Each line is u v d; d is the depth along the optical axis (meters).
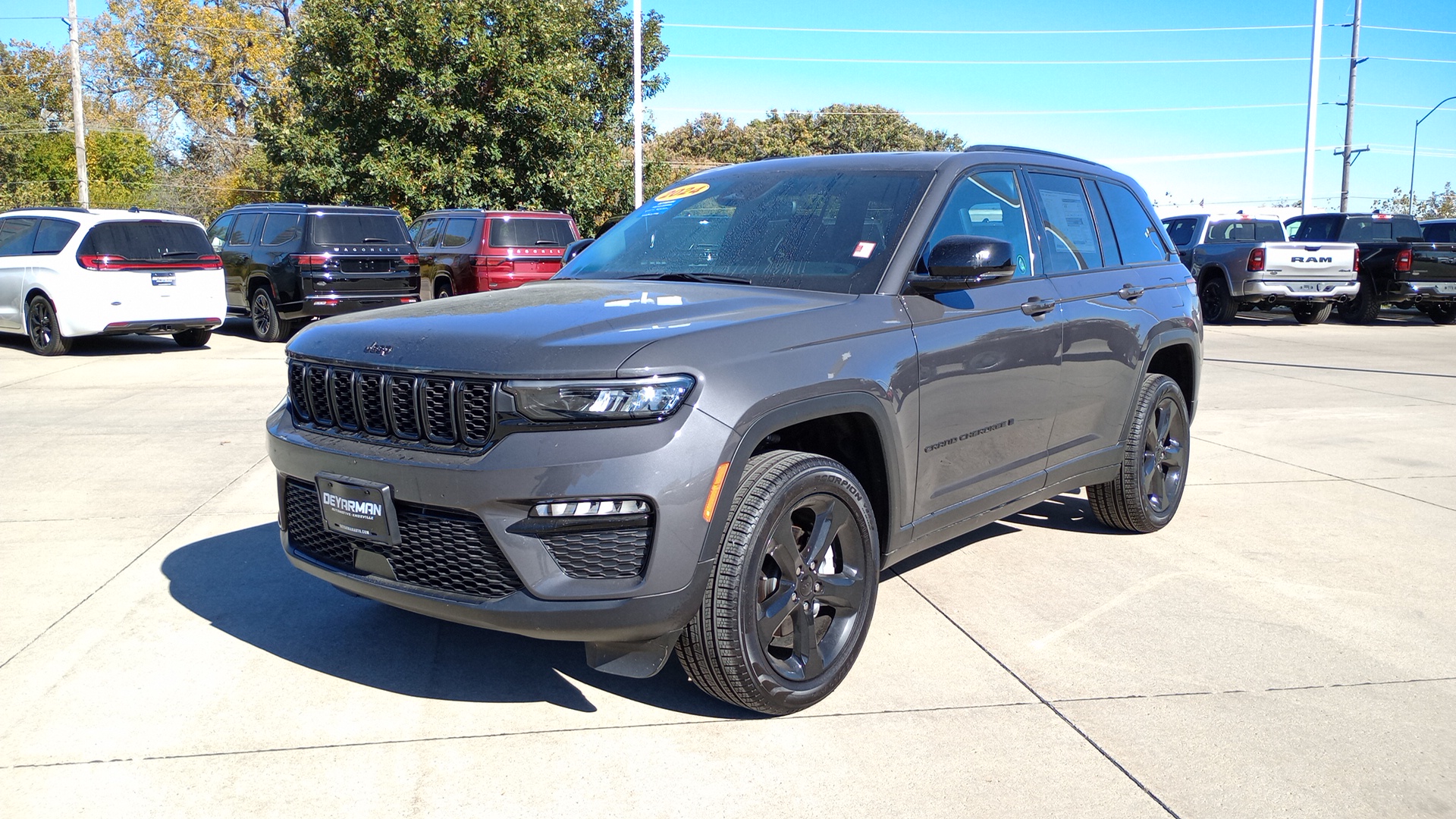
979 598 4.20
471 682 3.39
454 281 15.85
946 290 3.54
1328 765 2.88
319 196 25.97
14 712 3.15
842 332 3.24
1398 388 10.22
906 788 2.75
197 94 55.41
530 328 2.92
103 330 12.12
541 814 2.62
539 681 3.41
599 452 2.69
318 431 3.20
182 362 11.84
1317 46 26.69
